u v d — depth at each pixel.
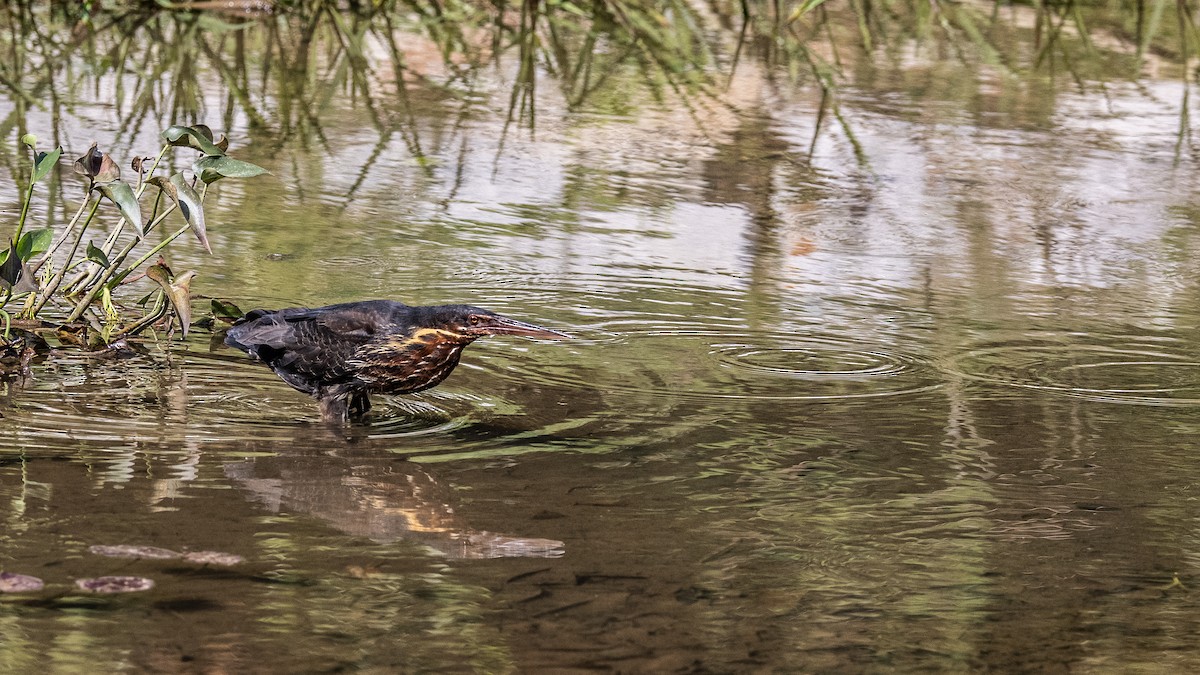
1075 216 17.19
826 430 10.48
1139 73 25.27
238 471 9.12
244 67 23.00
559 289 13.88
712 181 18.23
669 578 7.85
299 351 10.45
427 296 13.38
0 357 11.15
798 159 19.41
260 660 6.74
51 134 18.14
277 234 15.05
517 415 10.61
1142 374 12.05
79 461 9.12
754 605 7.58
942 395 11.40
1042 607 7.72
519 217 16.28
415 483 9.09
